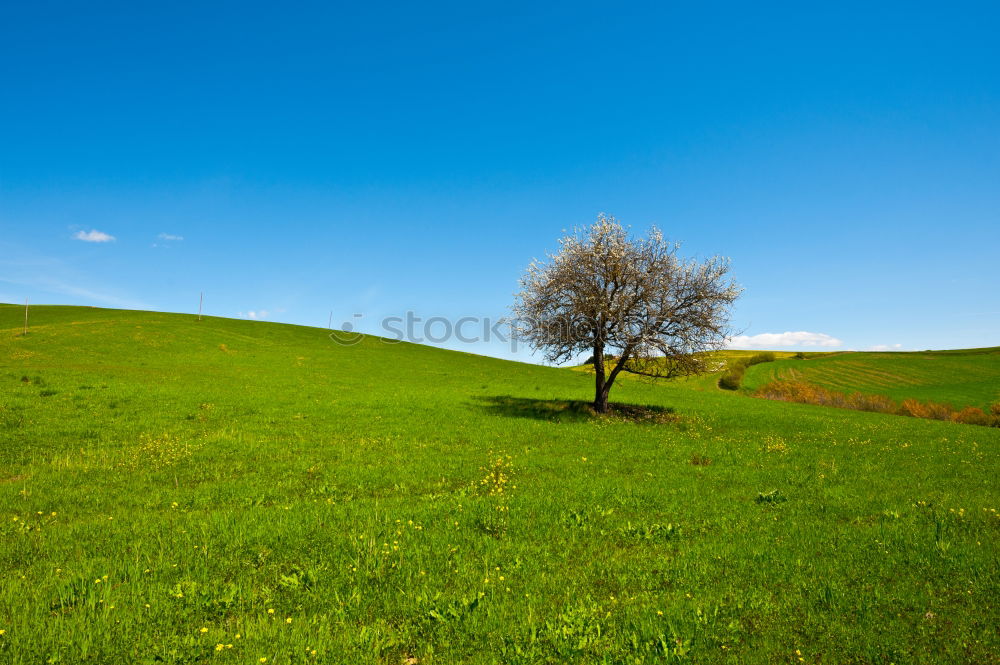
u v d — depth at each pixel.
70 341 52.56
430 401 35.25
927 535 10.04
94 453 18.52
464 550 9.43
